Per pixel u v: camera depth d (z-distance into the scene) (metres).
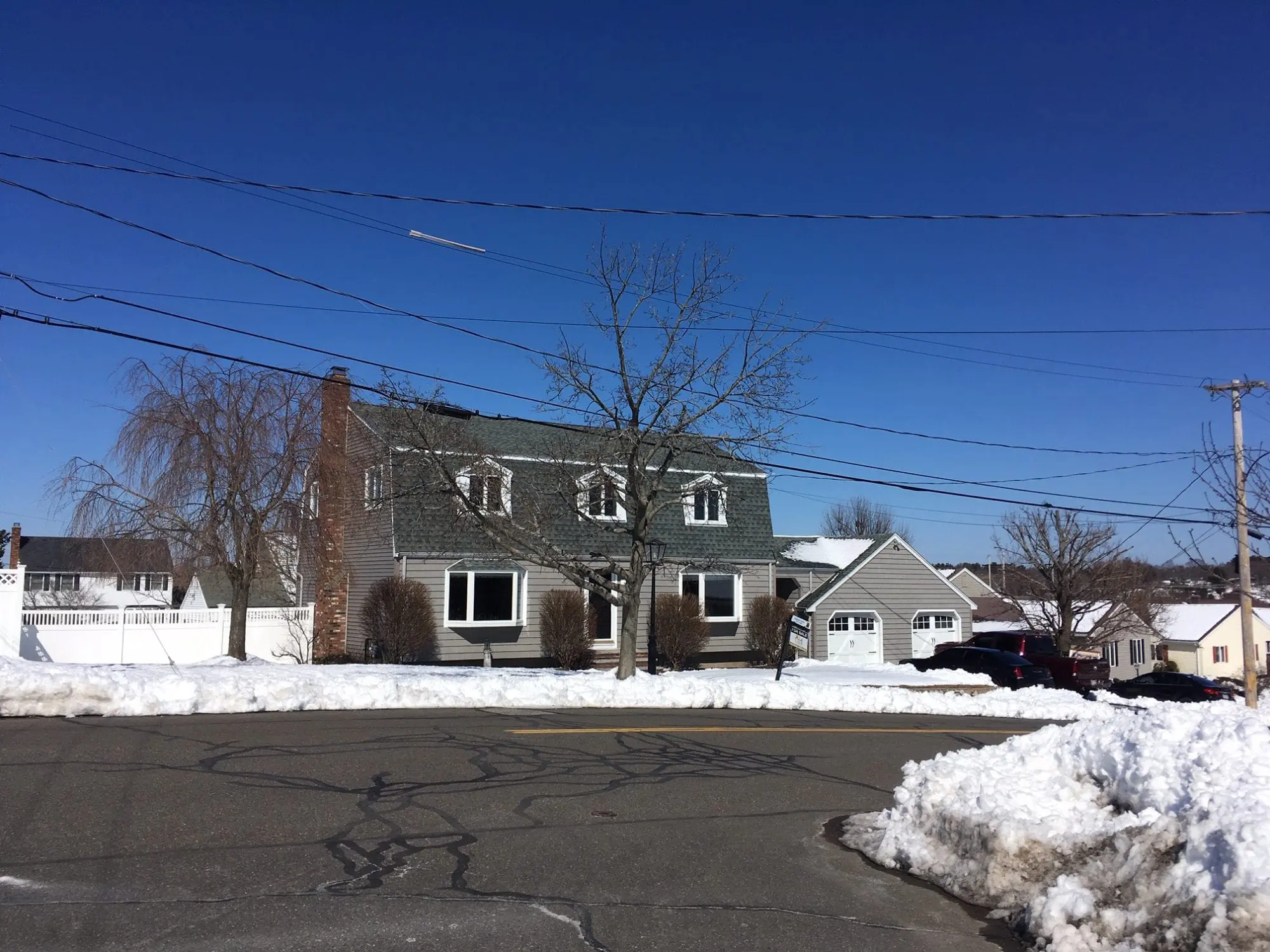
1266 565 28.20
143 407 21.50
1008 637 31.11
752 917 5.66
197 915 5.22
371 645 25.08
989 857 6.10
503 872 6.30
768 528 30.66
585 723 13.66
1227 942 4.41
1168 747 6.25
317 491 22.64
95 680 12.26
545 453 22.86
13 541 20.72
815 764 11.41
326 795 8.16
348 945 4.90
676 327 17.89
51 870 5.86
